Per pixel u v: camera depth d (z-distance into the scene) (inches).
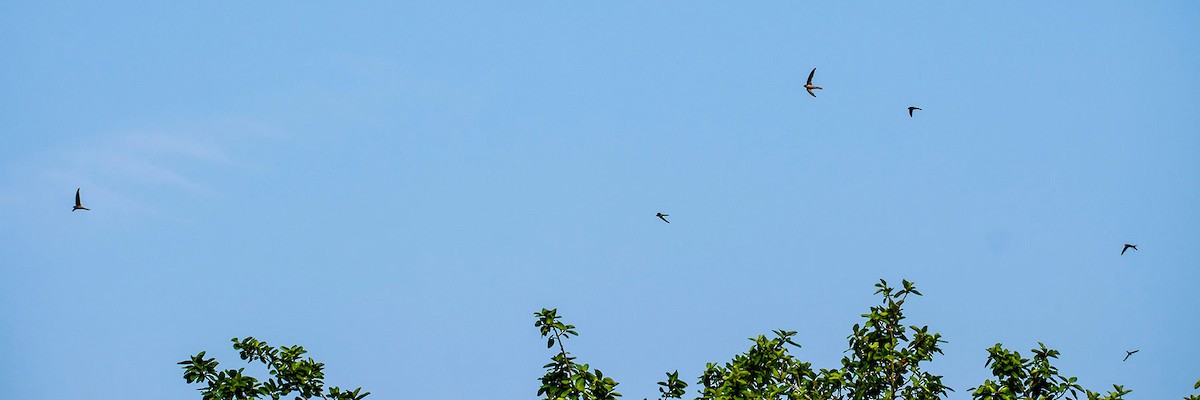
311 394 944.3
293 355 961.5
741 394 953.5
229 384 917.8
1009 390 949.8
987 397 937.5
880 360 1004.6
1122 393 909.2
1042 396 930.1
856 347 1043.3
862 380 1015.6
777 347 1047.0
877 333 1028.5
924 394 970.1
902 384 1007.6
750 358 1029.8
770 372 1028.5
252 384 928.3
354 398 949.8
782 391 991.6
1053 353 966.4
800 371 1025.5
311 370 952.9
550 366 948.6
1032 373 948.0
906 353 1008.2
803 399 984.9
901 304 1032.8
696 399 975.6
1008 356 959.6
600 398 905.5
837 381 1003.9
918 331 1021.8
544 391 934.4
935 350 1018.7
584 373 924.6
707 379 1033.5
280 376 945.5
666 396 983.0
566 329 946.7
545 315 954.1
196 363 932.6
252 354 963.3
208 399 912.9
